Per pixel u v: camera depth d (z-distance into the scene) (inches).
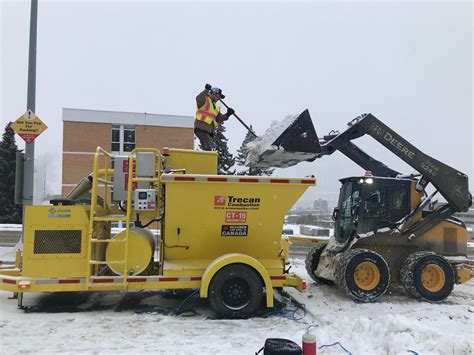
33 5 427.8
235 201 255.0
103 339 201.2
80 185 299.1
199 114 327.0
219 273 243.9
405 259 310.0
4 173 1365.7
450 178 314.3
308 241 380.8
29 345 191.3
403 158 316.5
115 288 245.3
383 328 198.5
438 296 291.4
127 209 252.2
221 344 194.4
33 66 429.1
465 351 170.4
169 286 250.2
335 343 195.6
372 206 313.4
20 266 283.0
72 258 246.7
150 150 265.3
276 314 254.5
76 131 1261.1
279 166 319.9
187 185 248.1
